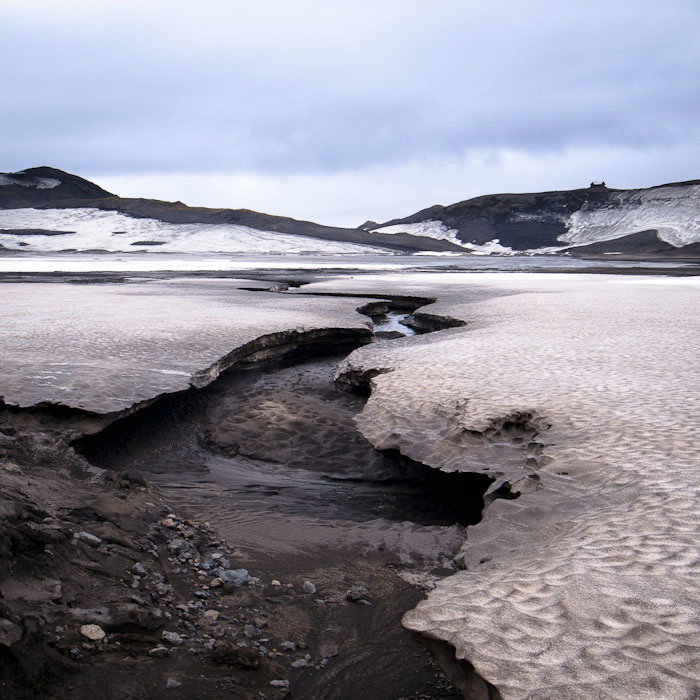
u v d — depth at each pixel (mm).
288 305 22484
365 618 4848
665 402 7797
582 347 12445
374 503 7707
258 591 5121
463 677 3162
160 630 4273
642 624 3283
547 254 135500
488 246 161125
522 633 3303
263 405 11211
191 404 11383
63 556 4711
